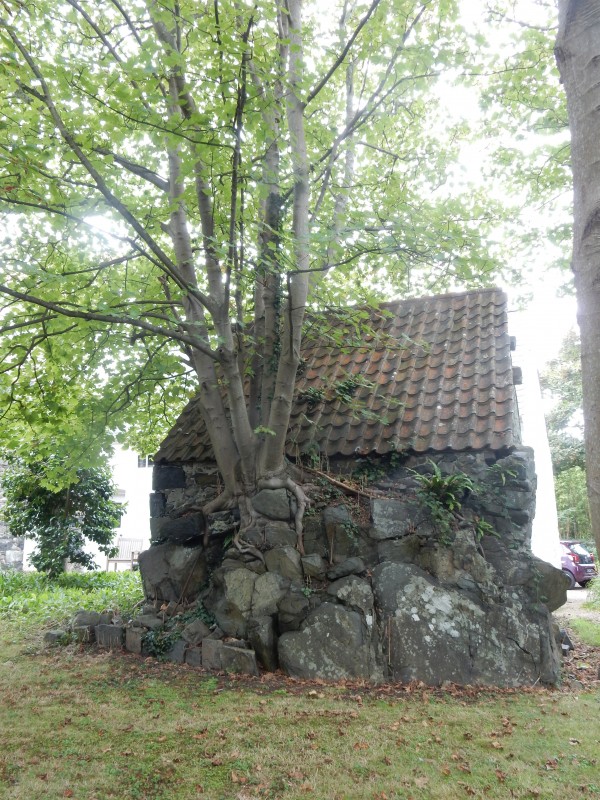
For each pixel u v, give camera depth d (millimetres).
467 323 8469
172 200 6668
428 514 6578
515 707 5234
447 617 6160
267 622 6387
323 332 7820
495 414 6906
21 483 12922
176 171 7262
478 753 4246
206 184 6973
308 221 6707
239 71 5598
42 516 13422
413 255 6895
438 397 7402
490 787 3758
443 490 6516
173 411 10180
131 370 8586
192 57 6945
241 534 7004
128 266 9117
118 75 5992
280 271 6273
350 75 8859
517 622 6098
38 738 4535
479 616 6148
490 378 7379
